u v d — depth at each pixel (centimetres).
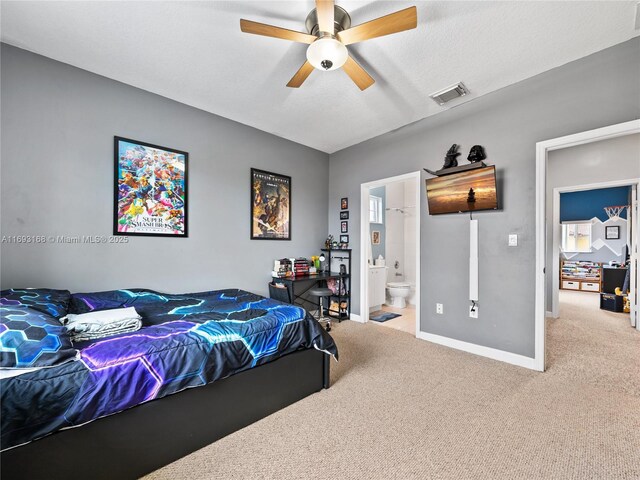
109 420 124
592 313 453
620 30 193
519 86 255
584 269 697
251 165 357
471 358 272
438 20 184
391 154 364
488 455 146
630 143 372
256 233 362
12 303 152
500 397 201
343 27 180
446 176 292
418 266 333
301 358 201
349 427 169
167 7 175
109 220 253
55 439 111
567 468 137
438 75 245
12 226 211
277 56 222
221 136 327
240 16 183
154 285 278
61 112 230
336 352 215
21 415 103
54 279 227
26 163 216
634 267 379
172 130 290
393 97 281
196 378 146
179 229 295
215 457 145
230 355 161
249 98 286
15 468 103
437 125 315
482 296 280
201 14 182
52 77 227
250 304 242
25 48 214
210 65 234
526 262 253
